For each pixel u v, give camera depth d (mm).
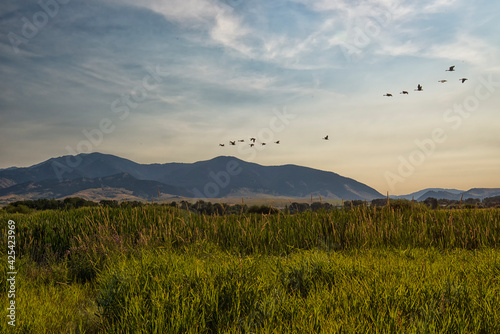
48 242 8258
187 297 3549
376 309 3285
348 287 3977
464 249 7570
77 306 4250
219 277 4176
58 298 4500
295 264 5082
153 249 7223
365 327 2930
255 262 5145
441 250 7766
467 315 3125
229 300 3635
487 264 5039
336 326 2867
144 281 4152
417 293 3576
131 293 3754
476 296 3475
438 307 3203
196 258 6004
